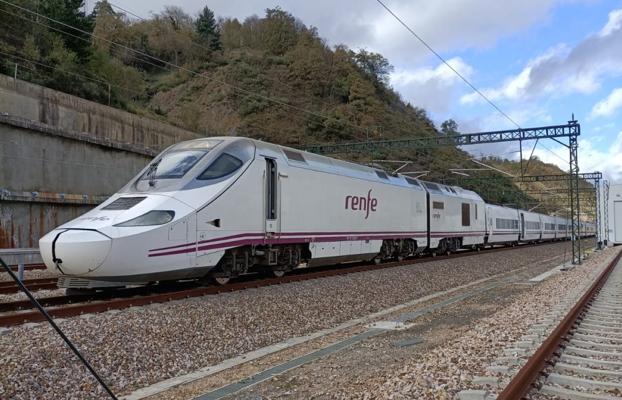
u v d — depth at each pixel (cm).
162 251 1145
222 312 1037
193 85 8225
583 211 7375
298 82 7338
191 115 6769
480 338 870
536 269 2561
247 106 6950
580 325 978
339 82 6956
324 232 1761
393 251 2348
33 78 3934
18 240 2453
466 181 5719
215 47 9469
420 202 2608
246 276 1669
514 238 4684
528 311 1156
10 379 607
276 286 1402
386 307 1415
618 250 3878
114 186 3084
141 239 1103
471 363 695
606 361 704
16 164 2503
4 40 4356
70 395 623
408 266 2164
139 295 1216
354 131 6044
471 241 3438
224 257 1359
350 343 970
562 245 5356
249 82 7550
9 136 2473
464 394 546
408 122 7038
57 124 3281
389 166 5106
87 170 2906
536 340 806
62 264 1053
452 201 3070
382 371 763
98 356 729
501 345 800
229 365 812
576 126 2773
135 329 846
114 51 8338
